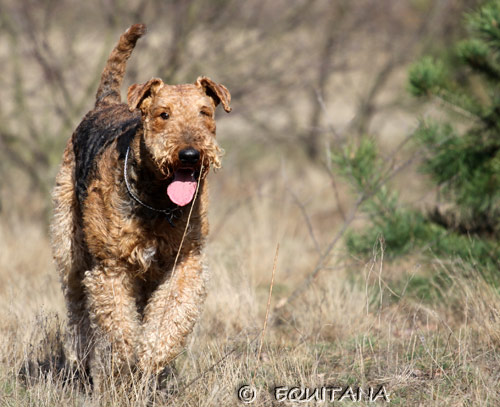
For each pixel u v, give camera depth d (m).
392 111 23.70
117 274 7.14
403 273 10.48
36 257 13.33
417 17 22.69
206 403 6.53
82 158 7.87
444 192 10.84
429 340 8.29
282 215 16.58
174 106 6.82
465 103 10.72
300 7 16.81
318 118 23.28
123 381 6.95
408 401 6.80
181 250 7.16
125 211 6.91
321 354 7.97
